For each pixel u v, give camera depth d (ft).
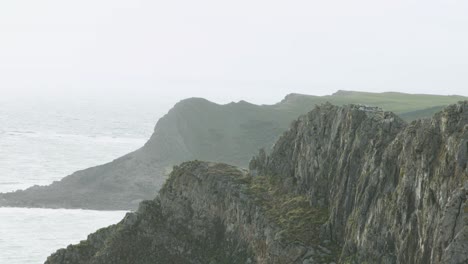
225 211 296.71
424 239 179.11
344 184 243.19
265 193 289.33
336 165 260.42
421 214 185.26
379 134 231.09
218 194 301.63
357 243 218.18
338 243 240.73
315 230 252.01
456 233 161.89
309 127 285.23
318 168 272.31
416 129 203.00
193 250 297.74
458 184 170.81
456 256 157.07
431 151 188.96
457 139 178.40
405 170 197.88
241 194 290.97
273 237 258.57
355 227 222.48
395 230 197.16
